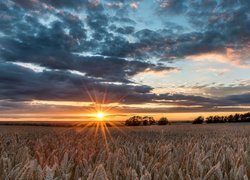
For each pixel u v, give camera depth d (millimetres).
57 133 18391
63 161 3896
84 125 41969
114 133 19281
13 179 3297
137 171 4133
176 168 3996
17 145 7516
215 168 3607
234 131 23594
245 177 3176
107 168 4039
